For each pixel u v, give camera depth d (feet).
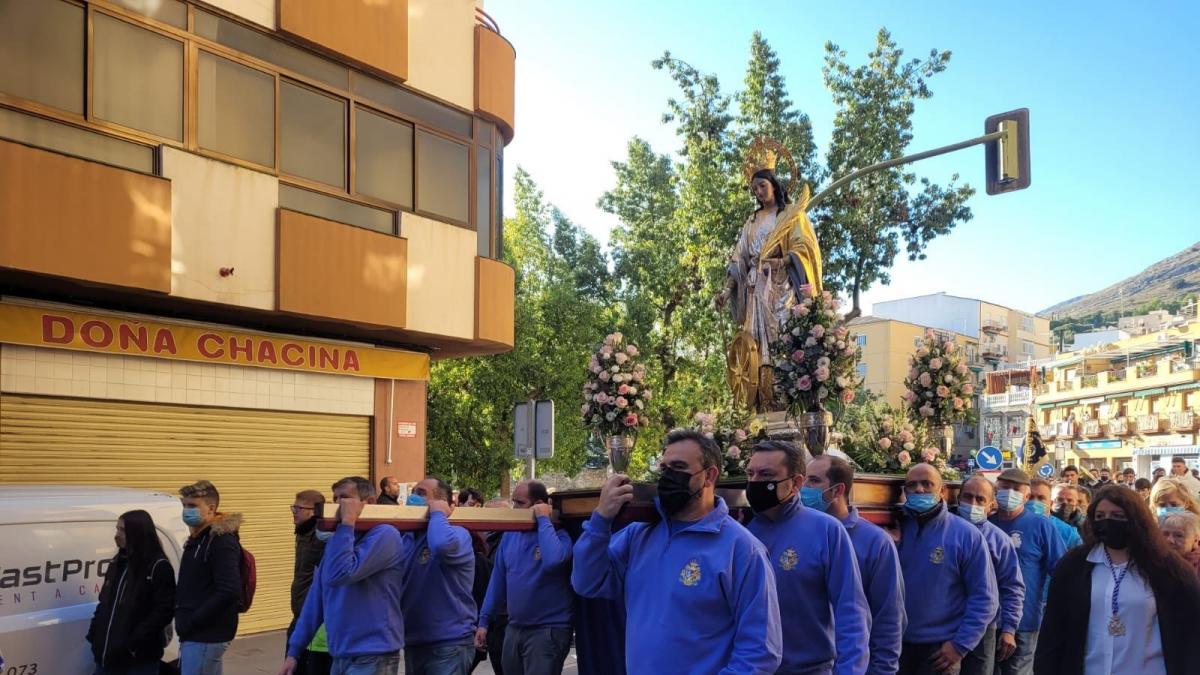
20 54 34.40
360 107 46.57
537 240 100.32
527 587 20.93
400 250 46.19
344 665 19.15
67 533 22.54
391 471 49.16
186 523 22.89
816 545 14.90
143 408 39.45
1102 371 224.12
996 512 26.00
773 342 35.45
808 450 30.32
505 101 54.29
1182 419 184.24
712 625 12.53
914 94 87.25
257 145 41.83
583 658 18.86
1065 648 14.94
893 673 16.24
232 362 41.91
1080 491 32.99
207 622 22.11
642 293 102.06
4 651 20.72
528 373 84.74
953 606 19.57
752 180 39.40
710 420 32.22
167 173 37.86
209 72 40.27
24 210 32.76
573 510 20.02
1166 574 14.14
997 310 285.23
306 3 43.21
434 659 20.53
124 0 37.55
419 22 49.44
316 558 24.63
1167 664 13.97
